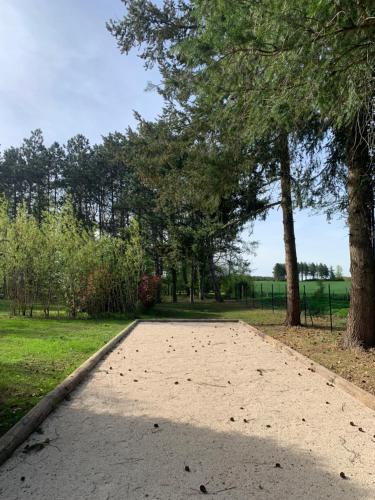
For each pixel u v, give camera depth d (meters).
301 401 4.91
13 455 3.39
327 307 17.58
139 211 26.48
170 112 12.02
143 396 5.07
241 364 7.05
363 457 3.37
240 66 4.40
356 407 4.70
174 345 9.16
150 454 3.40
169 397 5.03
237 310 20.42
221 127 6.26
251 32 4.02
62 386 5.16
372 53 3.81
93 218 35.06
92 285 15.73
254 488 2.85
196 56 4.65
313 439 3.74
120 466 3.18
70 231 16.70
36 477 3.02
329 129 7.75
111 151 26.02
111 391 5.29
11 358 7.14
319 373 6.35
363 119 5.68
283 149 9.70
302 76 4.00
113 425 4.07
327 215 9.20
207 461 3.27
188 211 16.31
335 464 3.23
